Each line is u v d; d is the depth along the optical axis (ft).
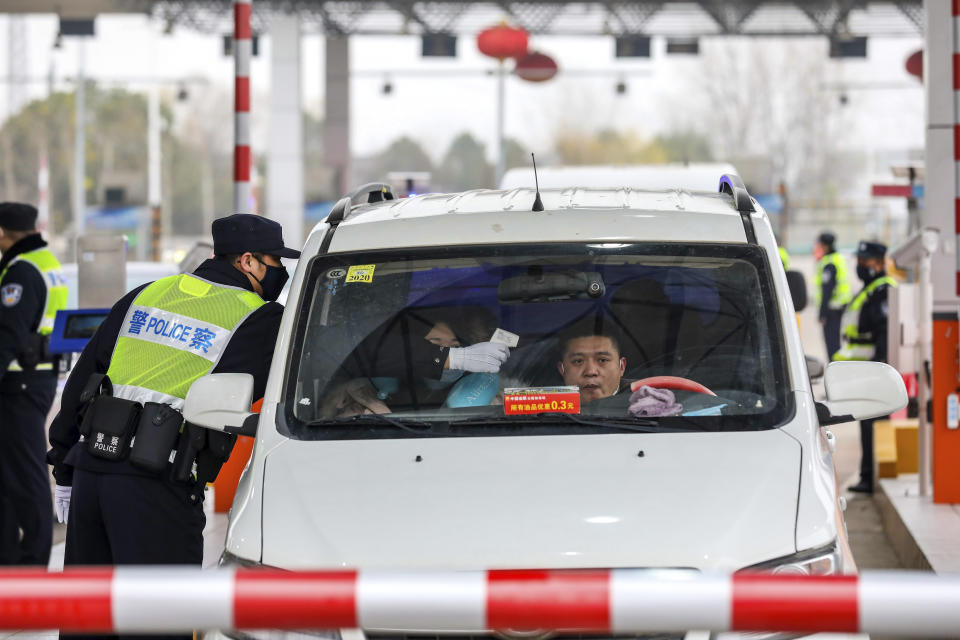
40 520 62.90
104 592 20.33
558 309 38.09
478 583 20.33
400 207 43.21
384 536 30.45
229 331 42.06
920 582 19.77
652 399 35.83
